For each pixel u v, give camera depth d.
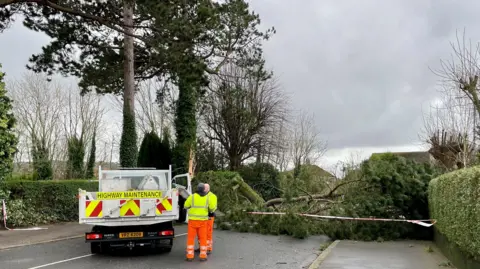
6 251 12.38
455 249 9.62
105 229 11.70
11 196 18.50
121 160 24.62
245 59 28.98
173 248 12.88
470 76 15.05
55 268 9.95
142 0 18.42
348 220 14.85
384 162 15.98
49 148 40.94
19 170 37.16
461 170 9.10
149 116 44.12
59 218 19.47
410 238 14.86
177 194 11.84
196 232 11.12
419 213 14.98
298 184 17.94
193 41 19.27
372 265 9.89
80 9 21.00
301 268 9.98
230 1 26.31
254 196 20.06
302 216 15.42
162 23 18.89
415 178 15.19
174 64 19.20
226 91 36.28
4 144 16.23
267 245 13.59
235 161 35.94
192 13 19.30
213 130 36.47
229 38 25.30
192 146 29.56
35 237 14.91
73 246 13.28
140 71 27.31
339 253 11.72
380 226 14.68
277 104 38.81
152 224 11.92
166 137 31.47
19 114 41.31
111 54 25.86
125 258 11.23
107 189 12.87
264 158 38.03
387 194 15.30
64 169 35.31
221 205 18.17
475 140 16.72
